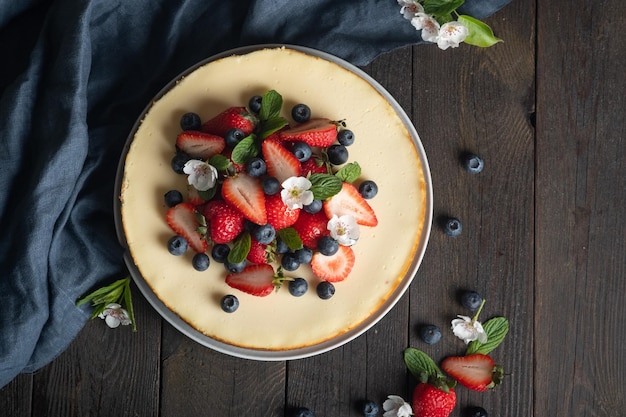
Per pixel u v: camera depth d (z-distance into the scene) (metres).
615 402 0.87
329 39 0.82
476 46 0.86
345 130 0.78
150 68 0.82
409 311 0.85
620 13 0.87
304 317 0.79
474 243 0.86
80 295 0.79
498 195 0.86
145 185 0.78
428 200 0.80
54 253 0.78
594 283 0.87
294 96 0.79
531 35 0.86
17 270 0.77
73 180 0.78
